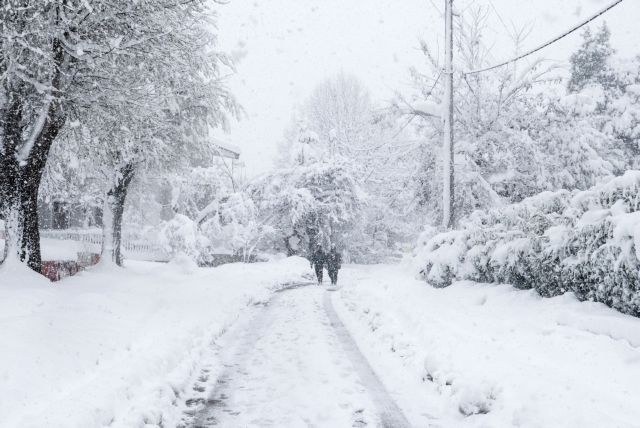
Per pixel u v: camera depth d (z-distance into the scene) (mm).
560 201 9469
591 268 7297
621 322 6180
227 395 5426
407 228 36406
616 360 5500
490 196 21703
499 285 10258
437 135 23734
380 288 13719
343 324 9789
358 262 43156
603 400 4434
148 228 23344
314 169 34094
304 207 32531
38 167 11102
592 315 6848
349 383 5789
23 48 9625
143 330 7945
